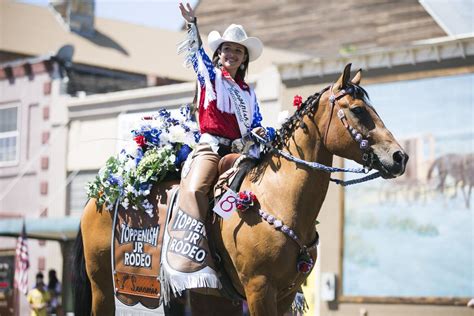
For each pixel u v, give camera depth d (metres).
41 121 25.17
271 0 37.50
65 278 23.22
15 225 21.67
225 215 7.09
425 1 22.53
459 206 17.00
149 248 7.80
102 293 8.39
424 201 17.42
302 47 35.94
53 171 24.55
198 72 7.54
